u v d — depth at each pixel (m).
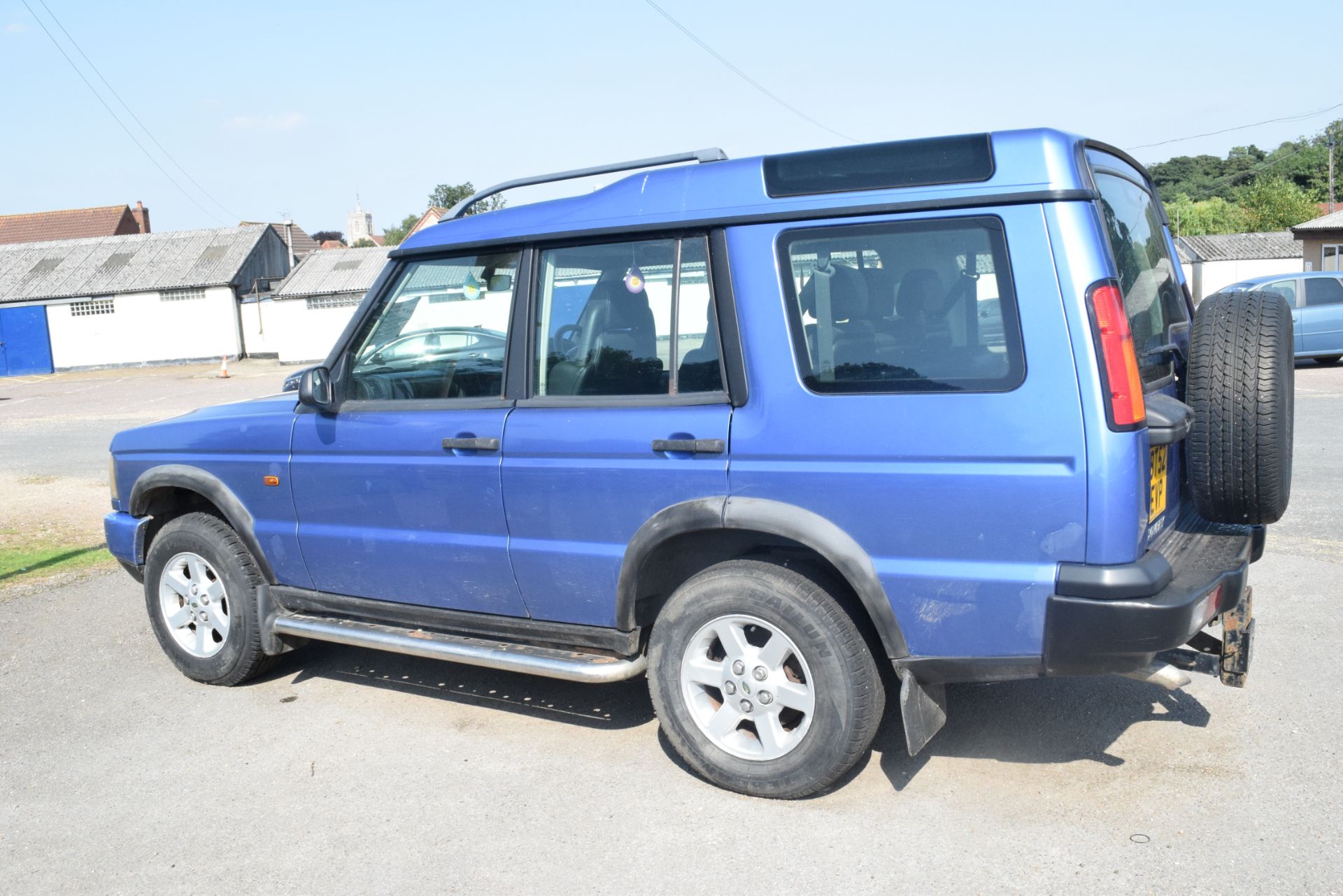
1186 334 4.28
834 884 3.13
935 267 3.23
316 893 3.25
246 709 4.78
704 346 3.63
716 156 3.82
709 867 3.26
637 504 3.71
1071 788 3.64
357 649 5.60
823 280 3.41
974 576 3.18
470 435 4.06
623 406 3.76
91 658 5.60
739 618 3.60
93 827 3.74
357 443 4.38
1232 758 3.80
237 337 40.59
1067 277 3.05
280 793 3.93
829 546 3.37
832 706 3.45
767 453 3.46
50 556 8.05
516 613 4.13
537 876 3.28
